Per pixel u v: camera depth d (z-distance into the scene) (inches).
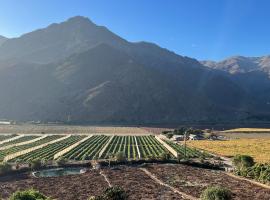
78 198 2059.5
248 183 2566.4
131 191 2249.0
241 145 5236.2
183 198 2075.5
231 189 2348.7
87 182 2539.4
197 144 5388.8
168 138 6456.7
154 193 2197.3
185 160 3503.9
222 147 4982.8
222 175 2901.1
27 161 3484.3
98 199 1493.6
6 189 2311.8
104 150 4419.3
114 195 1510.8
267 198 2103.8
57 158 3688.5
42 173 2977.4
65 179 2652.6
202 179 2696.9
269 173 2618.1
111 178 2689.5
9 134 6678.2
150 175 2834.6
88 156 3816.4
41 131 7544.3
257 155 4121.6
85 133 7313.0
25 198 1261.1
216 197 1702.8
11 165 3043.8
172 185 2460.6
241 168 2965.1
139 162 3430.1
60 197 2082.9
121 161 3393.2
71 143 5241.1
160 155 3686.0
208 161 3622.0
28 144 5078.7
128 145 5073.8
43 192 2222.0
